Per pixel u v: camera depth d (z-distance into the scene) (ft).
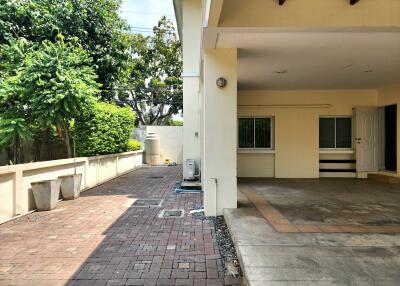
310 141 31.40
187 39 31.04
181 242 14.08
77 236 15.08
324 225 14.39
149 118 78.38
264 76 24.48
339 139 32.24
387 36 15.06
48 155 31.58
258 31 13.73
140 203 22.68
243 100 31.55
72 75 26.66
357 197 21.16
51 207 20.67
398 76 24.47
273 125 31.89
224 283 10.22
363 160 31.12
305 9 12.93
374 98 31.19
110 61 41.39
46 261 12.09
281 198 20.92
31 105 25.79
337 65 20.81
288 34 14.89
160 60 72.90
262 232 13.35
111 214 19.44
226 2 13.03
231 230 14.06
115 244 13.89
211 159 18.10
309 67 21.34
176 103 74.69
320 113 31.35
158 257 12.39
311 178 31.17
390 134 30.60
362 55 18.45
